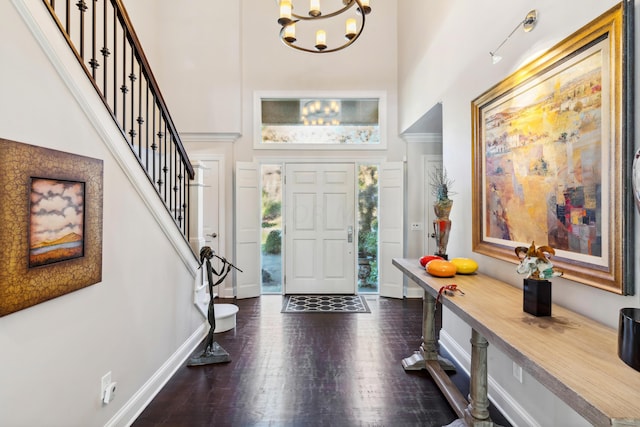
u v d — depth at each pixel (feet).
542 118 5.71
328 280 16.90
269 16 16.65
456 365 9.43
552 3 5.51
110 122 6.32
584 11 4.86
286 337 11.30
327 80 16.69
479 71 8.00
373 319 13.14
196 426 6.80
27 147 4.45
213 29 16.22
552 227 5.50
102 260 6.08
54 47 4.92
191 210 11.06
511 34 6.67
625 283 4.17
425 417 7.09
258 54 16.62
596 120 4.59
